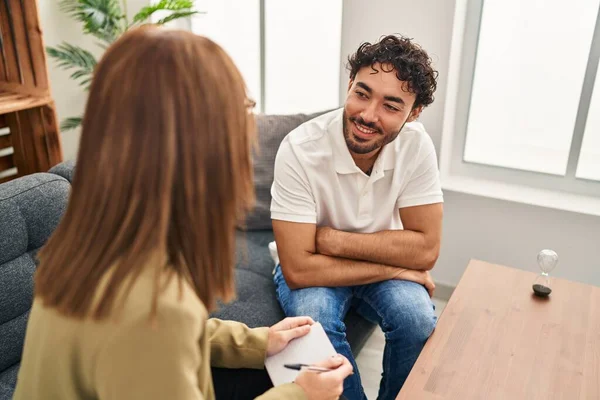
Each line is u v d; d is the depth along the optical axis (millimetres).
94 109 676
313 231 1618
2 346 1417
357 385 1510
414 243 1636
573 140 2211
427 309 1553
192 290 729
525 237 2260
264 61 2746
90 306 668
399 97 1490
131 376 671
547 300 1547
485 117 2416
